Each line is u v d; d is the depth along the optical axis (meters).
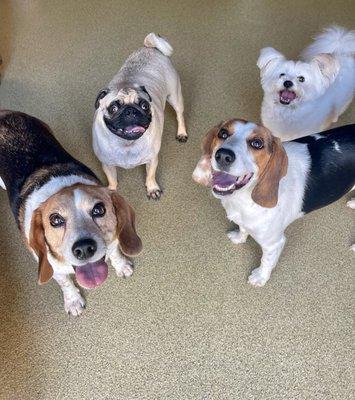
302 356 0.72
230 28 1.30
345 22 1.31
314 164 0.69
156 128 0.83
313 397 0.68
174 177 0.96
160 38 0.90
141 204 0.92
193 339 0.74
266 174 0.61
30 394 0.68
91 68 1.18
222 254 0.84
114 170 0.89
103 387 0.69
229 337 0.74
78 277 0.60
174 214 0.90
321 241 0.85
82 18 1.33
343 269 0.82
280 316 0.76
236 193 0.65
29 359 0.72
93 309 0.77
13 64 1.19
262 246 0.73
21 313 0.76
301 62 0.86
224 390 0.69
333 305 0.77
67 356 0.72
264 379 0.70
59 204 0.54
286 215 0.69
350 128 0.72
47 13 1.34
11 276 0.81
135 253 0.62
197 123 1.06
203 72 1.17
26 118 0.75
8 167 0.70
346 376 0.70
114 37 1.27
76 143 1.01
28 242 0.61
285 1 1.39
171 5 1.37
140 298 0.78
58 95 1.11
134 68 0.87
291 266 0.82
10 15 1.34
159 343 0.73
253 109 1.09
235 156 0.57
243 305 0.78
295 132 0.95
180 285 0.80
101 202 0.57
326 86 0.88
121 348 0.73
